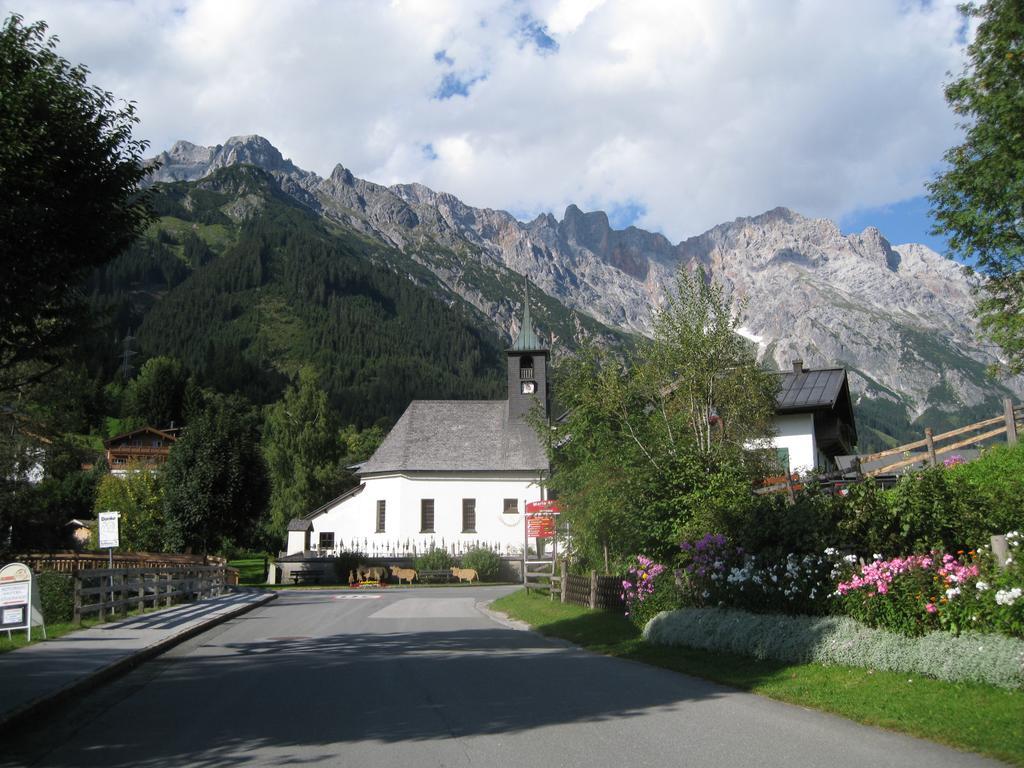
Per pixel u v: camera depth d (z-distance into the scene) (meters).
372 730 8.59
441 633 19.89
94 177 11.70
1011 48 13.62
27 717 9.37
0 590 15.80
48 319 12.40
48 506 36.53
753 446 24.50
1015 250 14.50
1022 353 15.98
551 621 21.58
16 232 10.59
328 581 52.03
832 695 9.56
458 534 54.12
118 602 20.50
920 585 10.41
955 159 14.76
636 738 7.95
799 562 13.21
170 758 7.62
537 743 7.84
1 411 32.56
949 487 12.32
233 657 15.09
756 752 7.28
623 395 23.86
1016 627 9.05
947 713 8.18
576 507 24.25
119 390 131.50
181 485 36.59
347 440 99.06
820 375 38.84
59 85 11.50
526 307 59.00
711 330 23.14
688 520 18.86
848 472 21.42
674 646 15.04
